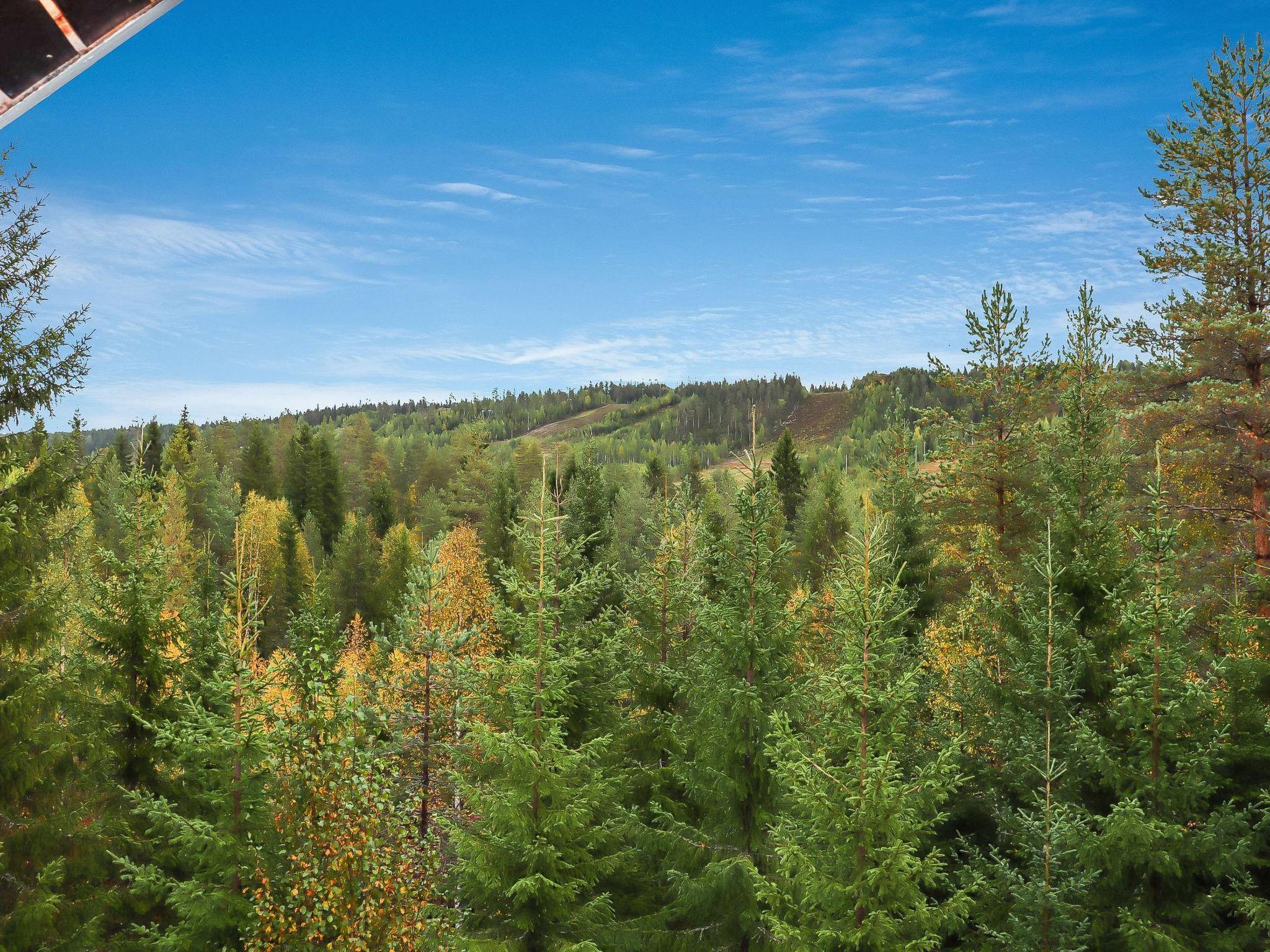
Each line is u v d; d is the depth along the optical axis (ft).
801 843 38.27
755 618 47.98
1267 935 37.73
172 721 55.62
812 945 35.19
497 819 44.01
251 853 43.16
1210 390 79.71
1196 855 37.93
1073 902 40.32
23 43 6.48
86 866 48.83
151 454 293.64
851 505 209.26
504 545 207.82
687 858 47.88
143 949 48.24
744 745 47.11
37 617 50.88
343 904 37.81
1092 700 45.44
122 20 6.67
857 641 37.58
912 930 35.55
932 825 45.96
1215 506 85.76
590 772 48.70
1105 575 46.09
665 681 61.87
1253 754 41.98
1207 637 59.36
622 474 344.49
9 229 51.65
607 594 87.35
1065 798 42.16
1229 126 85.15
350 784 39.34
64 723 54.60
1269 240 82.99
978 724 47.73
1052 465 51.90
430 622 72.02
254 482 338.75
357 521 326.85
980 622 51.24
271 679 47.91
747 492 49.26
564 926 44.65
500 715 48.37
